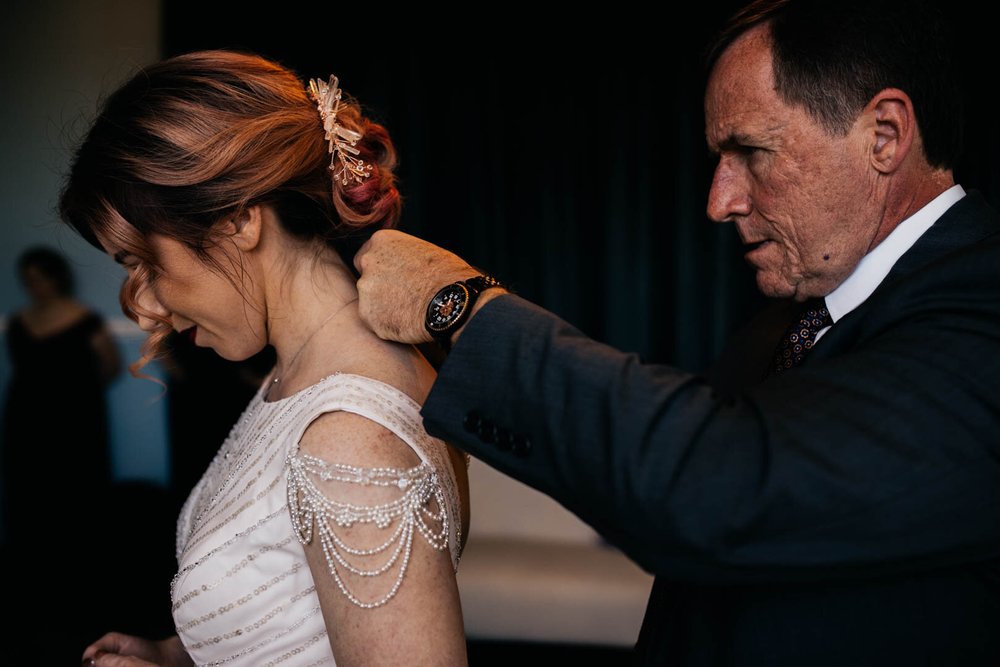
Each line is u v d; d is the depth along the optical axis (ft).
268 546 3.92
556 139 15.08
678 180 14.61
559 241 15.21
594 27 14.80
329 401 3.76
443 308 3.43
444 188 15.37
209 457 15.07
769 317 4.85
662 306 15.03
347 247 9.71
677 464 2.92
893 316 3.23
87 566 14.66
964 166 13.37
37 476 14.97
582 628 10.00
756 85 3.50
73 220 4.01
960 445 2.91
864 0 3.40
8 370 15.28
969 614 3.15
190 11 15.10
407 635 3.55
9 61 15.70
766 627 3.32
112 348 15.19
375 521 3.58
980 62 13.12
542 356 3.18
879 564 2.94
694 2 14.39
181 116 3.72
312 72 15.14
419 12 15.08
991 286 3.09
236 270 3.92
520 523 11.35
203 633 4.08
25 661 11.66
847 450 2.89
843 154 3.44
